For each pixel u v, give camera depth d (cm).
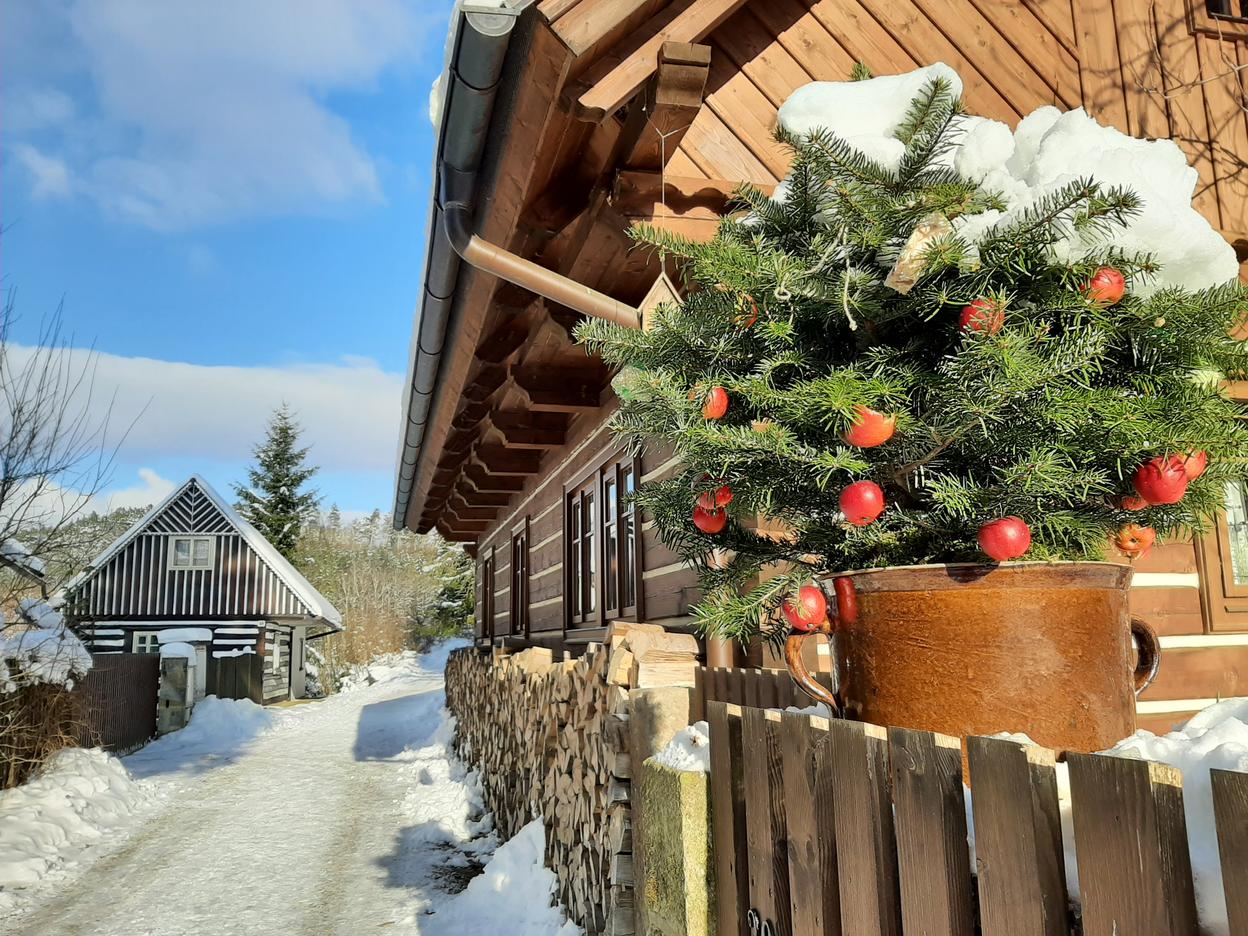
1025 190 170
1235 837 88
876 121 198
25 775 779
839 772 146
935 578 158
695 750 207
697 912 190
